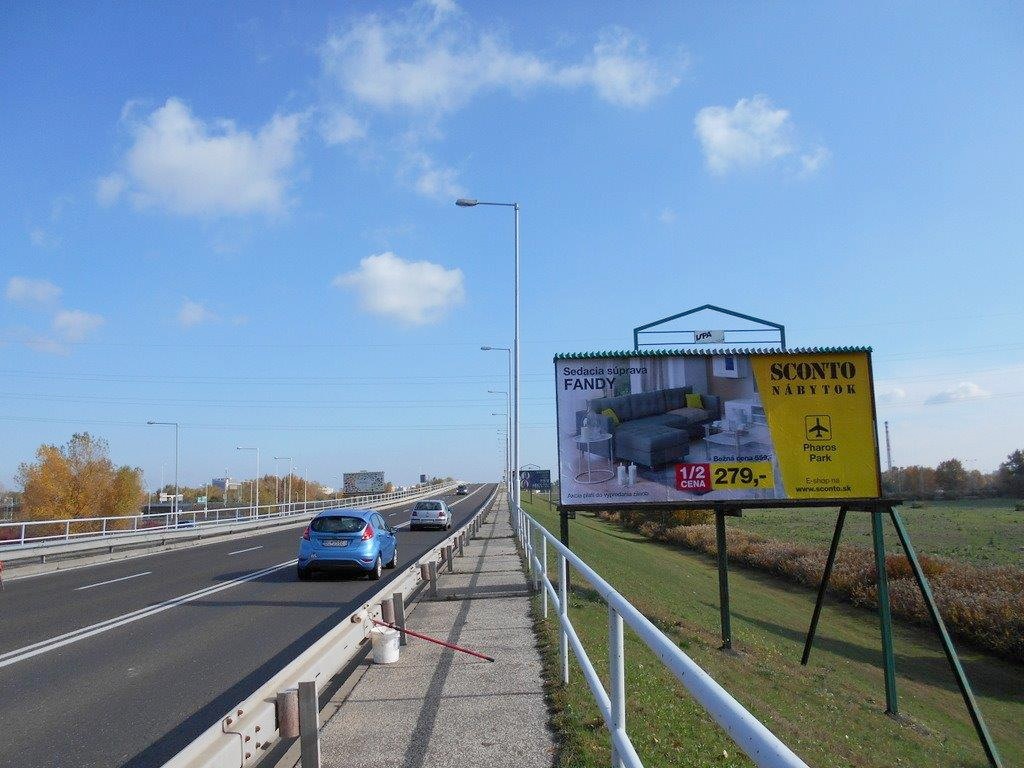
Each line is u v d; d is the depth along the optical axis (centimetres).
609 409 1501
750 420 1467
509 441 7625
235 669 855
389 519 5081
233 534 3591
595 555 2553
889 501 1404
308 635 1049
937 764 1093
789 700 1205
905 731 1241
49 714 686
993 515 5628
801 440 1452
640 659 929
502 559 2031
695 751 578
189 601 1390
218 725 392
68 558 2302
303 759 473
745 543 3781
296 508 6631
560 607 721
